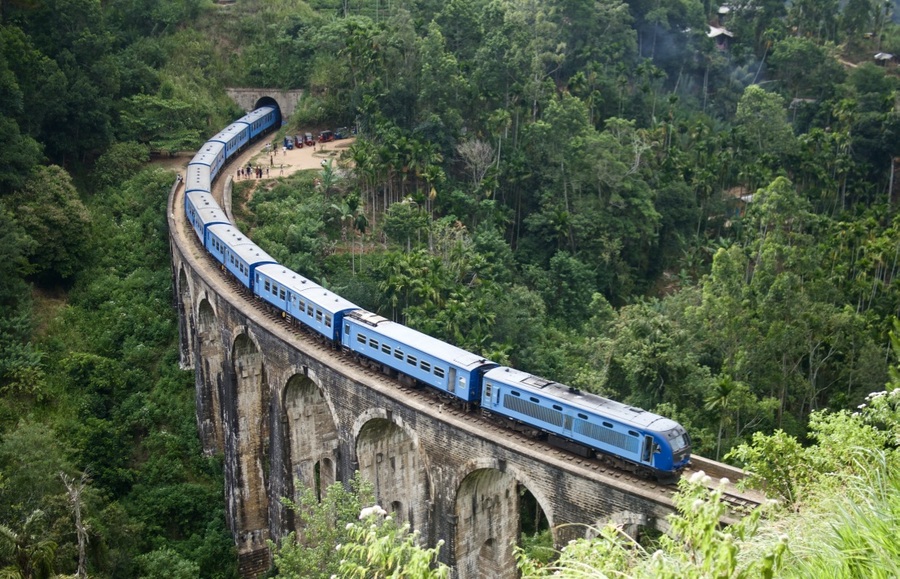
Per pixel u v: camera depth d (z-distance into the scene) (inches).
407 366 1915.6
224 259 2753.4
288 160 4382.4
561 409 1579.7
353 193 3737.7
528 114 4443.9
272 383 2294.5
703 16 6323.8
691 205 4498.0
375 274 3442.4
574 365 3095.5
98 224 3644.2
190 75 5009.8
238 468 2549.2
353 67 4549.7
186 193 3331.7
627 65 5516.7
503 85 4461.1
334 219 3858.3
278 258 3425.2
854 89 5595.5
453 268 3435.0
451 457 1726.1
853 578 653.9
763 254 3161.9
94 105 3956.7
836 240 3604.8
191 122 4530.0
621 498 1419.8
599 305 3577.8
